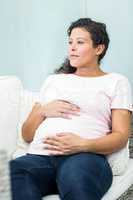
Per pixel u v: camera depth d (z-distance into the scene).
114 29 2.60
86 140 1.56
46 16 2.86
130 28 2.56
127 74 2.59
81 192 1.34
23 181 1.40
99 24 1.81
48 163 1.55
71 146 1.54
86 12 2.71
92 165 1.46
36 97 1.93
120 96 1.71
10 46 3.01
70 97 1.74
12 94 1.85
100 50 1.80
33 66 2.96
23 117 1.89
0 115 1.79
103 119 1.71
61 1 2.79
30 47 2.95
